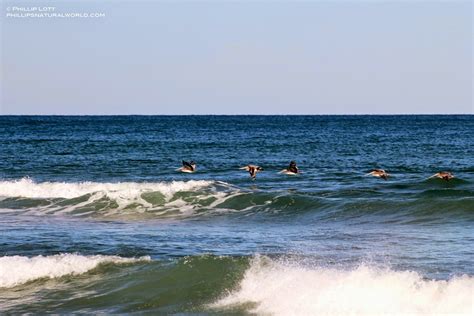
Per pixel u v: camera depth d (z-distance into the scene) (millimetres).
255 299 59031
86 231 90312
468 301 54344
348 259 71062
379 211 100688
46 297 61500
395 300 55750
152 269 65812
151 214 105562
